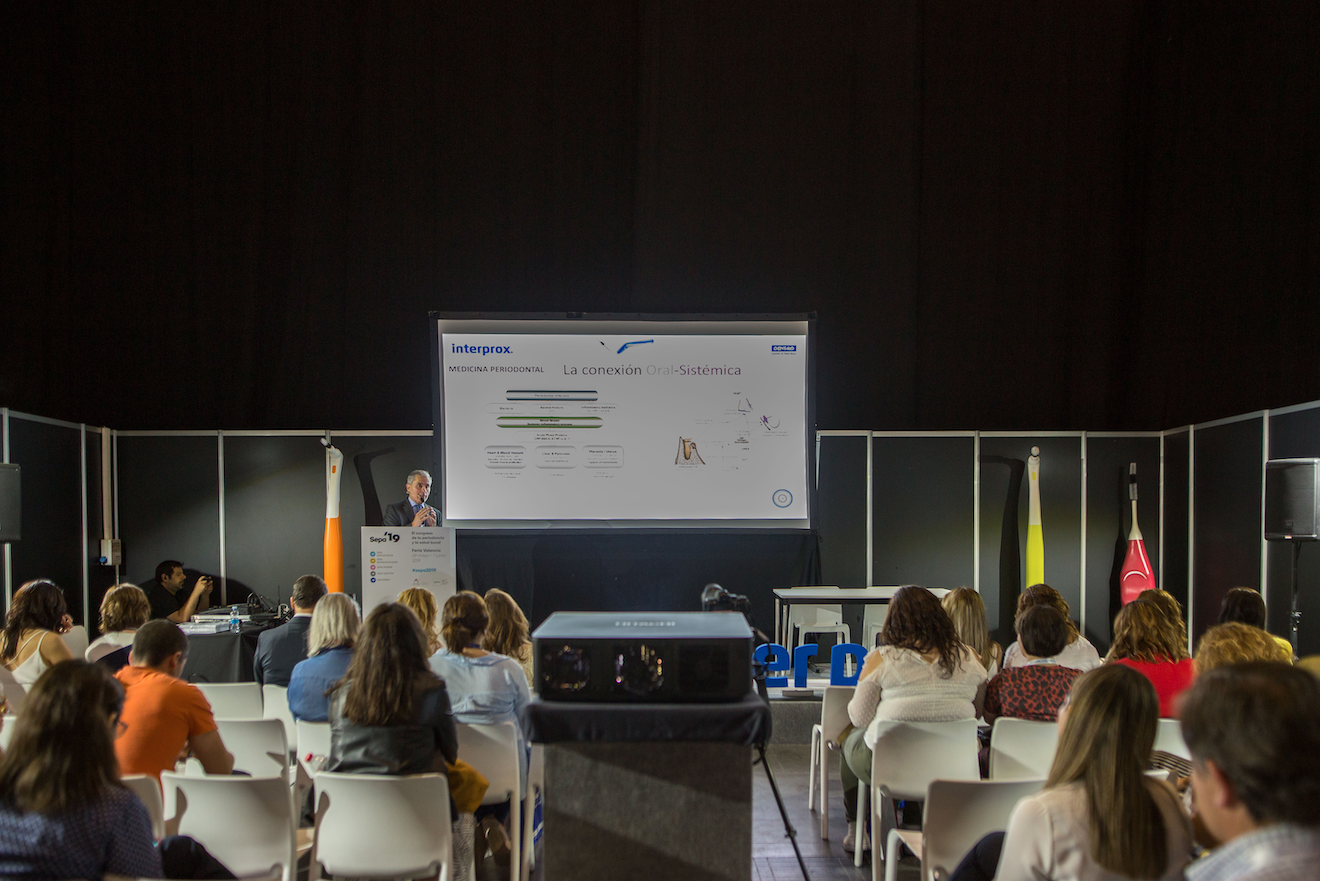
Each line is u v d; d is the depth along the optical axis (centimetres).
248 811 236
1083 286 672
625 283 654
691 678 161
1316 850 106
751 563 615
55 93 621
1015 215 670
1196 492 598
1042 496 627
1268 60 609
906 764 280
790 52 657
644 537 611
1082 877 154
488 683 295
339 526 582
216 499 602
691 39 652
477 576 604
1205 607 586
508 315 597
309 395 645
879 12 661
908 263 664
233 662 489
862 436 621
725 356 605
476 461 598
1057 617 304
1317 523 444
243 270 639
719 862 159
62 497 547
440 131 647
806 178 658
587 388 602
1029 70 668
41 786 157
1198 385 652
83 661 170
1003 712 296
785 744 486
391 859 231
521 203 650
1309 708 110
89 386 630
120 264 632
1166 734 279
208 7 634
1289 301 601
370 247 645
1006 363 672
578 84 649
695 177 652
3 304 600
